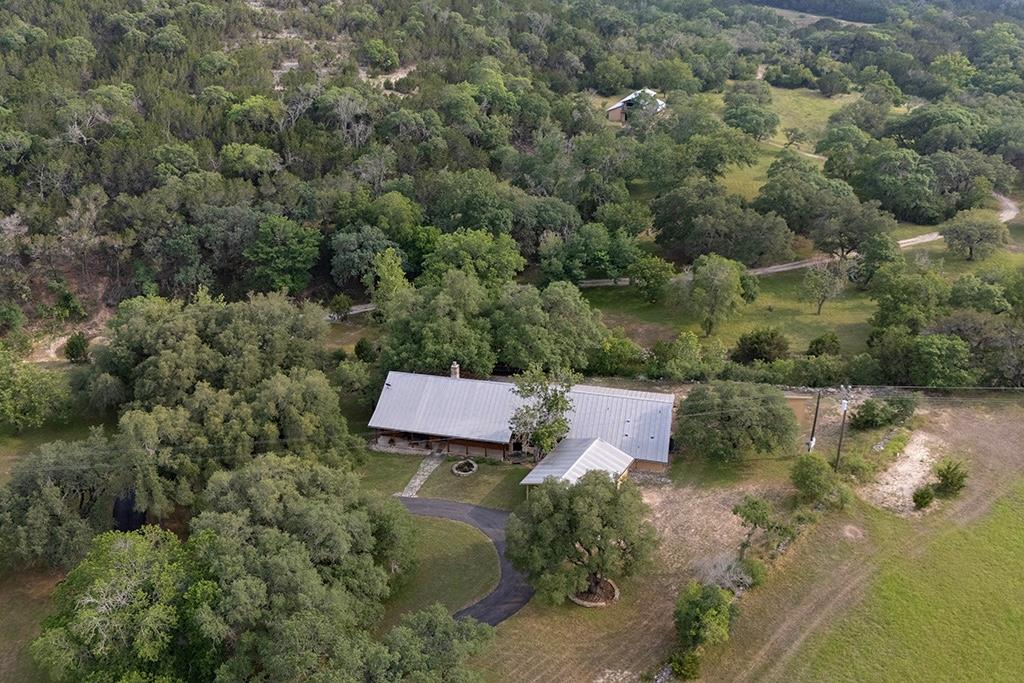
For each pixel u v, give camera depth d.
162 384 70.00
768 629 48.62
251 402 68.12
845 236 106.62
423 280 98.12
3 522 54.91
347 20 149.25
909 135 142.50
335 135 122.75
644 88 157.75
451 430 70.81
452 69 141.38
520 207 110.12
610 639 48.69
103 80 120.19
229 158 112.19
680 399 76.31
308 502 51.28
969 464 63.84
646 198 131.50
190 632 42.91
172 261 104.69
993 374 74.19
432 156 120.44
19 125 107.69
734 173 141.00
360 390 78.88
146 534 49.44
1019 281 89.38
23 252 98.94
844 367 78.12
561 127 138.38
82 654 42.00
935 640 47.72
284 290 94.12
